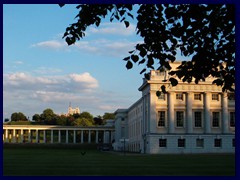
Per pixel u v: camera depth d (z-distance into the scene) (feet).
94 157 235.81
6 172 109.60
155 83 382.42
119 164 153.28
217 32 72.49
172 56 74.08
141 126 442.09
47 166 136.67
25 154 280.72
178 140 383.86
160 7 72.08
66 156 248.32
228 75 74.95
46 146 552.82
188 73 75.51
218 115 393.70
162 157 242.37
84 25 73.31
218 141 390.01
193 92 390.01
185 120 388.78
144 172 111.34
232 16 67.31
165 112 386.32
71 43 74.69
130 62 71.56
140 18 72.64
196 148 384.06
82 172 110.93
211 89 389.80
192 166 139.23
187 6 70.49
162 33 72.54
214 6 68.44
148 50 72.59
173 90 385.70
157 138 380.78
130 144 535.60
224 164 151.84
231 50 72.28
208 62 74.28
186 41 73.77
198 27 71.05
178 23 72.28
